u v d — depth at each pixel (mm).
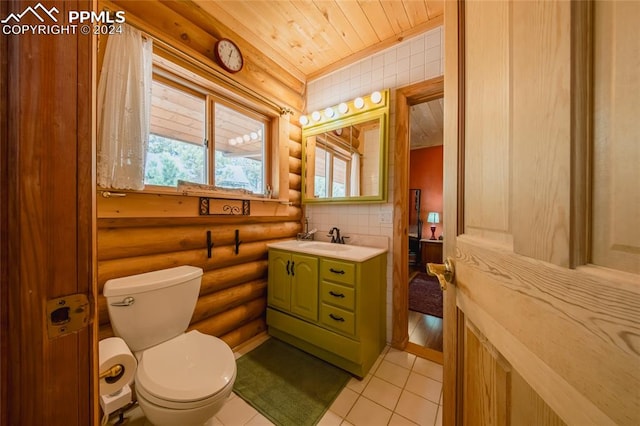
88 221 415
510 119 443
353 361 1604
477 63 595
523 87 384
